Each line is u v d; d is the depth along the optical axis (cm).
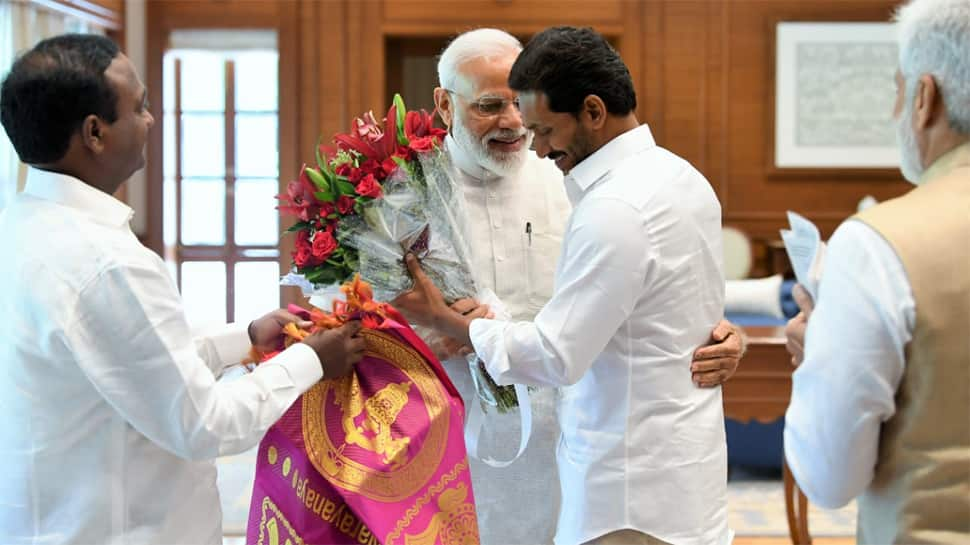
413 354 187
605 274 169
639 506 177
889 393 126
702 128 795
